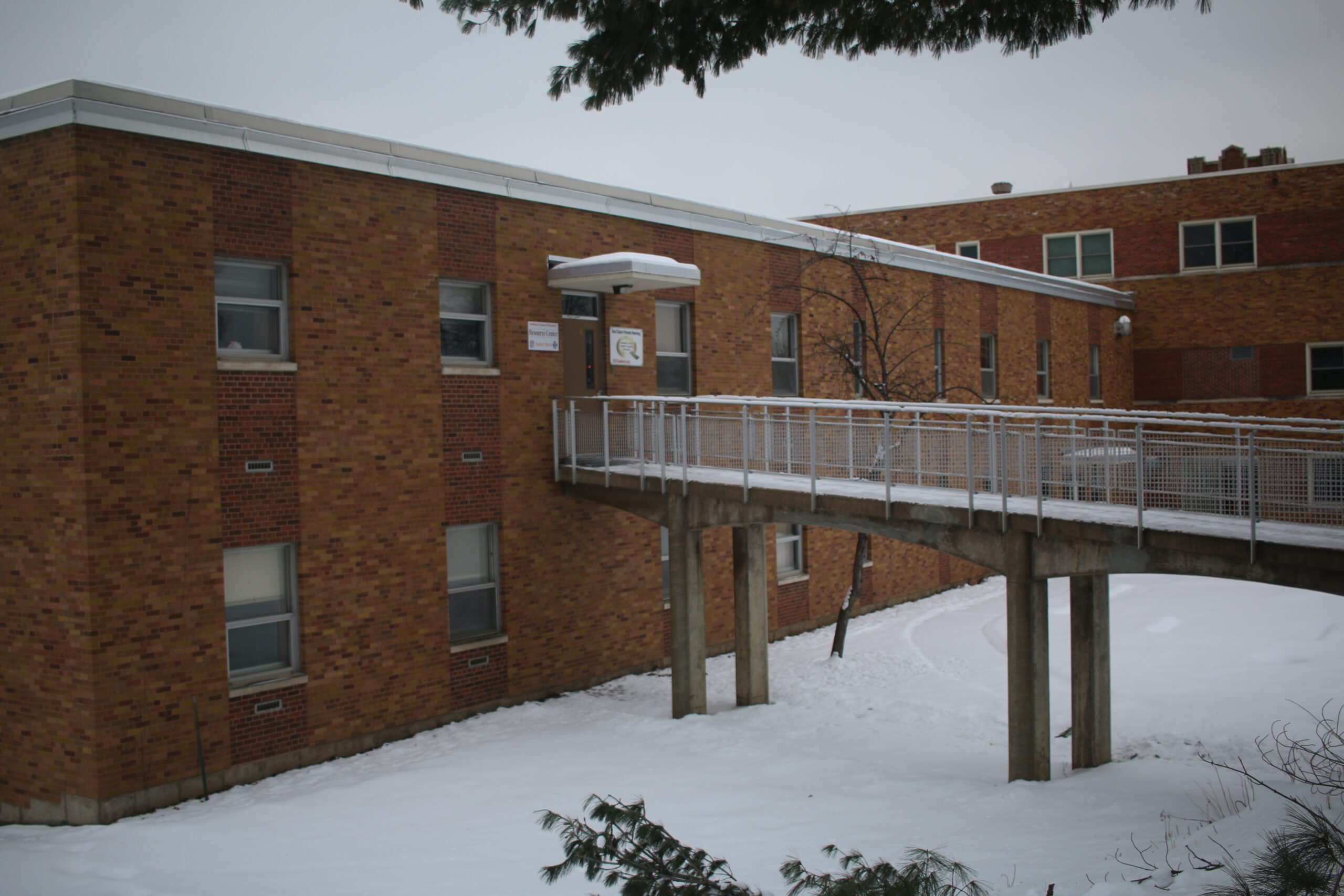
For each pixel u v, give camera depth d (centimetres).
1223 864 639
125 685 1162
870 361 2236
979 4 955
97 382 1142
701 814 1007
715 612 1922
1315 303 3216
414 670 1454
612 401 1694
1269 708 1288
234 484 1262
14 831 1148
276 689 1301
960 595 2484
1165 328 3397
